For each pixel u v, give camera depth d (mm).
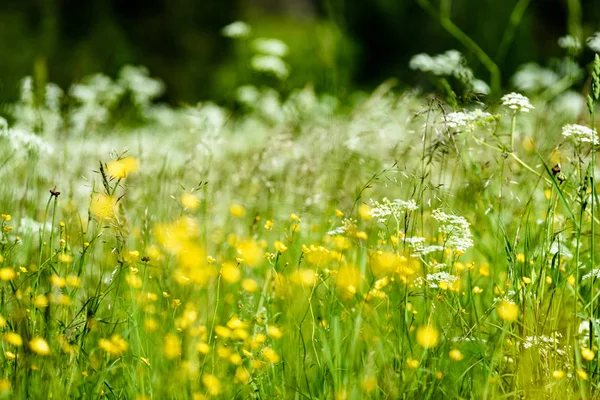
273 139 6098
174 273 4293
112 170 4031
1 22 21281
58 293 3885
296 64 23031
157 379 3527
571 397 3488
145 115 13281
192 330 3676
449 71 8875
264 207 5949
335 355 3701
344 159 6160
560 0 24641
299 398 3525
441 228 4027
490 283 4547
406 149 5090
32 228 4820
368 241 5059
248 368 3869
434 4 28391
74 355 3479
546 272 4031
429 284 3881
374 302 4156
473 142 5281
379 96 6629
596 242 4551
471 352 3764
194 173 5914
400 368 3531
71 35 22797
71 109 7797
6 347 3684
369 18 29609
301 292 4359
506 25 25703
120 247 4055
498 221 4223
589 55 9750
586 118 6113
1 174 5773
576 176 4223
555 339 3691
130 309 4023
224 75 24281
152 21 25594
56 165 6270
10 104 7707
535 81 11781
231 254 5176
